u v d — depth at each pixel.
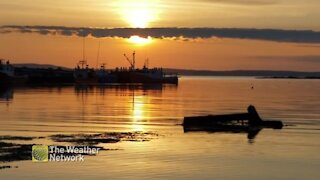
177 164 37.66
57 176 33.09
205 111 89.56
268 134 56.41
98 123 65.19
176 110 91.38
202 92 182.12
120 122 67.06
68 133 53.78
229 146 46.72
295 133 57.44
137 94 157.88
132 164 37.12
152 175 34.06
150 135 53.38
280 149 45.44
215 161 39.25
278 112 88.81
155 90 195.25
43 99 118.56
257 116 64.12
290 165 38.50
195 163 38.28
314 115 82.25
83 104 103.81
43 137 49.84
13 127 59.03
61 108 91.44
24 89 176.75
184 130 58.94
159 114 81.44
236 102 119.81
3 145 43.44
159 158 39.66
